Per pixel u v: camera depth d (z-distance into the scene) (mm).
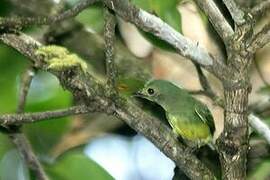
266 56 4277
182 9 4250
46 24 3990
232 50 3980
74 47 4262
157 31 3994
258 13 3982
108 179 4172
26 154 4129
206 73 4262
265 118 4246
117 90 4016
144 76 4258
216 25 3990
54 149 4238
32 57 4020
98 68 4270
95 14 4258
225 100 3984
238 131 3982
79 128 4281
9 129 4133
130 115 4012
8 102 4223
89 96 4000
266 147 4199
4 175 4230
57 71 4008
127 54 4273
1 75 4219
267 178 4199
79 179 4172
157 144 4016
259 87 4277
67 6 4180
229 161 3988
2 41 4027
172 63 4293
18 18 3990
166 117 4234
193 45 3994
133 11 3988
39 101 4207
